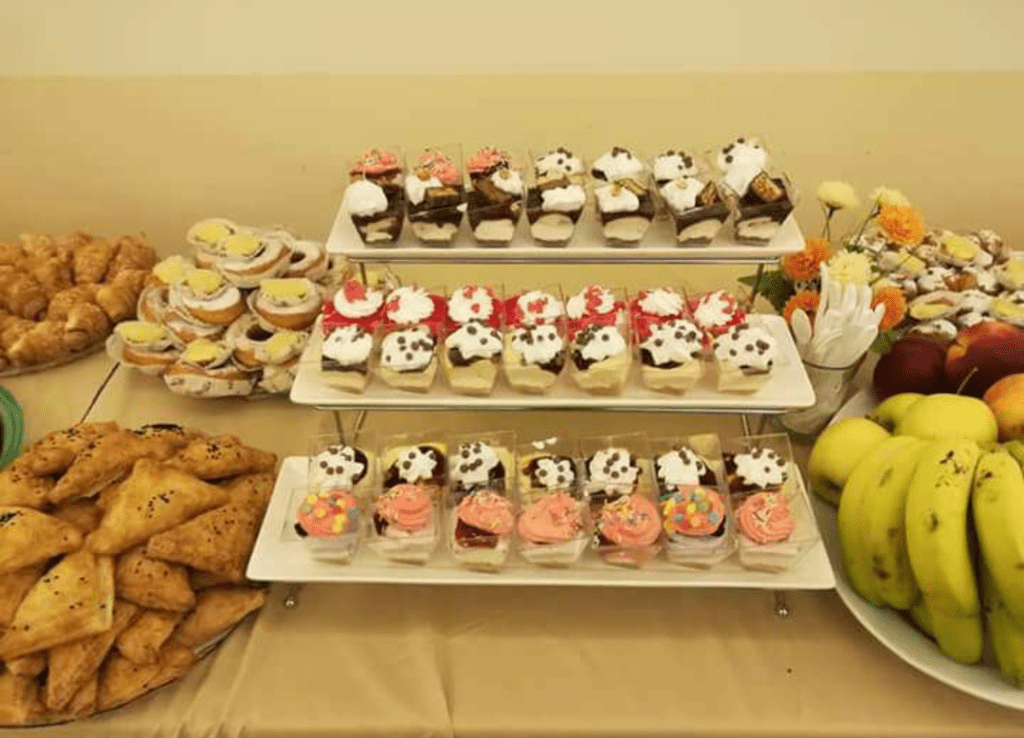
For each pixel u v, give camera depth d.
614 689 1.20
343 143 1.99
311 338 1.39
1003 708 1.15
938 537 1.04
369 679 1.21
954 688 1.18
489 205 1.28
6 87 1.91
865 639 1.25
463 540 1.20
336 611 1.30
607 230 1.31
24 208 2.13
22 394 1.64
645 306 1.38
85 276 1.83
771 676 1.21
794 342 1.42
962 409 1.24
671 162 1.41
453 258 1.33
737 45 1.84
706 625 1.27
